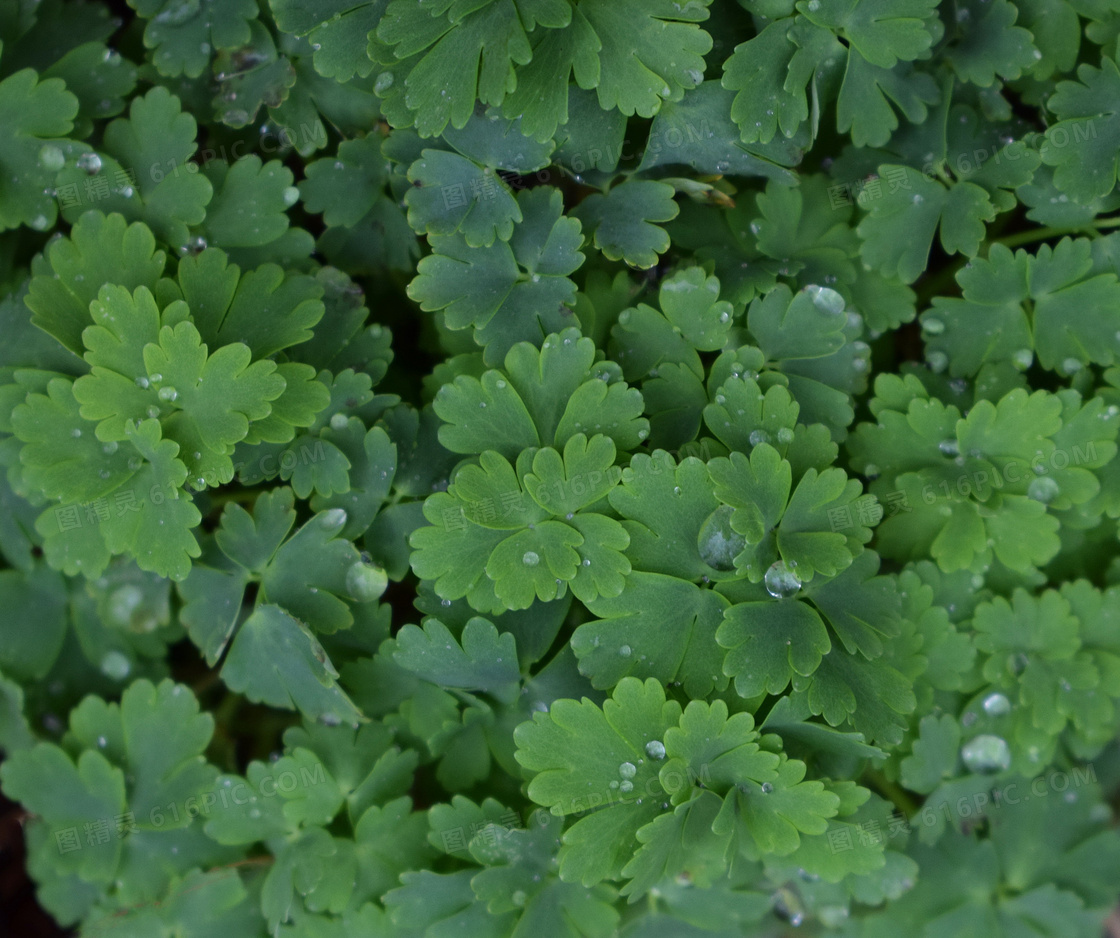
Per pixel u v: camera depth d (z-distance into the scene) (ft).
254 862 3.10
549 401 2.99
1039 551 3.05
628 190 3.02
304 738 3.05
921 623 3.05
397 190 3.06
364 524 3.03
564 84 2.96
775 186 3.07
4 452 3.03
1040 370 3.11
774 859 3.05
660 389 3.02
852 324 3.05
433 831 3.02
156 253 3.00
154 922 3.10
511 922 3.03
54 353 3.02
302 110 3.07
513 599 2.95
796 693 2.94
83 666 3.14
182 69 3.07
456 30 2.96
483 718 3.04
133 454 2.98
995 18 3.06
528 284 3.00
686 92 3.01
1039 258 3.07
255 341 3.01
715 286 3.01
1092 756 3.10
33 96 3.02
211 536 3.06
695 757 2.94
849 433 3.11
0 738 3.13
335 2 3.00
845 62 3.02
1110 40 3.06
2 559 3.13
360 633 3.04
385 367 3.05
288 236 3.06
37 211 3.03
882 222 3.07
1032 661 3.08
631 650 2.96
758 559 2.95
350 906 3.04
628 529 2.96
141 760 3.10
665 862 2.95
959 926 3.09
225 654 3.19
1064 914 3.10
